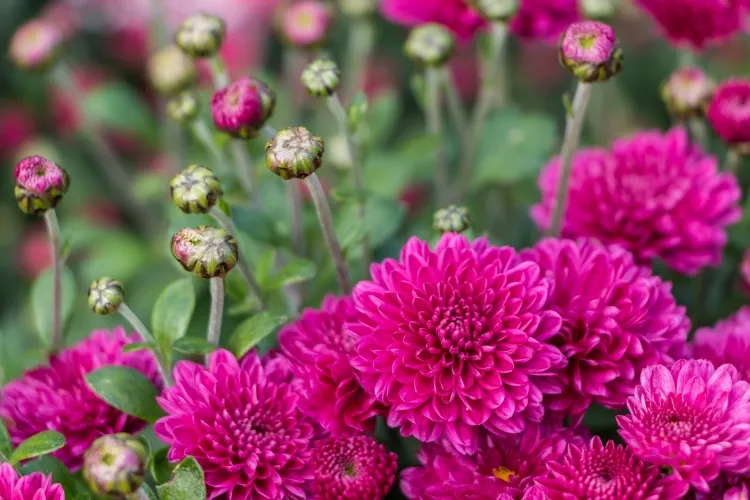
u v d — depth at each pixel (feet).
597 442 1.47
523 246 2.01
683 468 1.43
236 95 1.64
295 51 2.09
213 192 1.57
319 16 2.01
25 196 1.58
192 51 1.79
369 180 1.90
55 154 2.55
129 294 2.14
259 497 1.49
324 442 1.49
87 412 1.58
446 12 1.85
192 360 1.67
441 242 1.54
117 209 2.67
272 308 1.69
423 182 2.25
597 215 1.74
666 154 1.76
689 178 1.73
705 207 1.73
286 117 2.13
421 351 1.48
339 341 1.54
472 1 1.79
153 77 2.04
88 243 2.23
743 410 1.44
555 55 2.72
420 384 1.48
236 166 1.95
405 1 1.87
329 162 2.04
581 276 1.56
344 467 1.48
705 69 2.47
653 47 2.65
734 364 1.55
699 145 1.84
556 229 1.70
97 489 1.40
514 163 1.96
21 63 2.10
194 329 1.77
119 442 1.40
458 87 2.69
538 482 1.46
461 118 1.97
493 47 1.92
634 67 2.68
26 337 2.23
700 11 1.79
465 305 1.49
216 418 1.50
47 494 1.45
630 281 1.56
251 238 1.78
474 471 1.49
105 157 2.31
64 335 1.78
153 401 1.56
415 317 1.50
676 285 1.83
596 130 2.28
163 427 1.50
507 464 1.50
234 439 1.50
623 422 1.47
